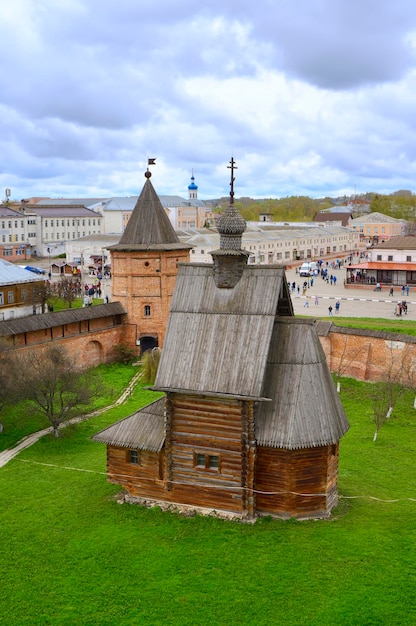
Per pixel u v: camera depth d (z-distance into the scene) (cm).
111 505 3431
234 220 3350
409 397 5772
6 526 3253
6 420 5047
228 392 3114
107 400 5694
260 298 3306
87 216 17725
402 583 2586
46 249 16362
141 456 3409
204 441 3219
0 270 8044
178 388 3200
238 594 2573
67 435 4794
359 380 6341
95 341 6819
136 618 2464
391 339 6159
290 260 15425
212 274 3453
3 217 15475
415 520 3181
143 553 2908
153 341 7144
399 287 10600
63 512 3400
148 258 6931
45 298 8388
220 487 3203
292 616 2427
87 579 2728
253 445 3112
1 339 5391
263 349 3169
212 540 2984
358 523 3128
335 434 3155
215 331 3294
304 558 2788
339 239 17688
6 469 4138
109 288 11038
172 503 3353
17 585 2705
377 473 4069
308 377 3189
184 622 2427
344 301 9469
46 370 4869
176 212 19888
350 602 2481
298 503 3162
